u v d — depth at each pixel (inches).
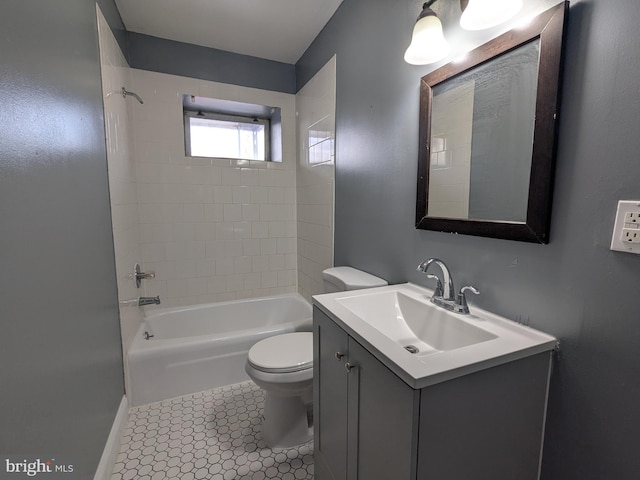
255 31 86.7
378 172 62.7
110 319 58.7
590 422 30.7
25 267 30.8
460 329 39.1
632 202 26.5
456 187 44.4
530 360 31.9
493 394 30.2
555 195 32.5
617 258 28.0
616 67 27.1
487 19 35.0
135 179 89.7
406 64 53.5
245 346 79.0
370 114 64.3
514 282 37.4
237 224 104.8
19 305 29.6
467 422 29.2
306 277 104.7
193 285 101.0
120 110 74.5
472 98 41.2
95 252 51.8
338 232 80.7
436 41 41.7
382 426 31.4
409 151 53.8
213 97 97.1
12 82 29.7
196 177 98.3
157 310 95.3
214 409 69.2
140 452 56.6
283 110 106.2
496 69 37.7
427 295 48.3
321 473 48.0
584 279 30.5
